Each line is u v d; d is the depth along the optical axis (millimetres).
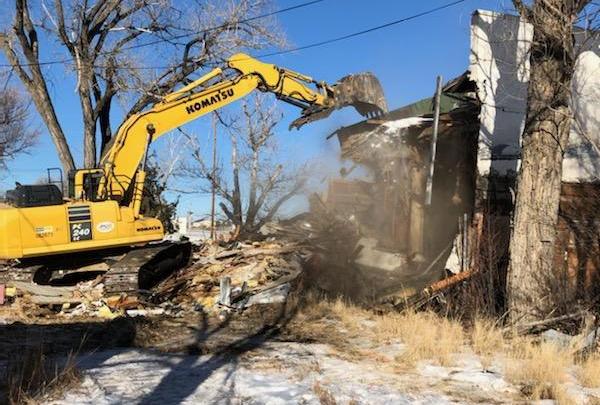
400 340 9047
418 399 6094
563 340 8359
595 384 6633
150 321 10430
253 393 6211
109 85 21203
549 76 9141
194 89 14281
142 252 12375
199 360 7766
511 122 12000
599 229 11008
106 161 13102
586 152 11195
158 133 13602
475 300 10336
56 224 11766
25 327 9844
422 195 14906
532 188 9328
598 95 11219
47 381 6324
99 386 6375
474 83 12500
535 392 6188
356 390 6379
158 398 6004
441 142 14156
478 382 6738
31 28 19594
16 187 12094
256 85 14805
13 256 11375
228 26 21188
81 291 11727
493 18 12031
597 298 9852
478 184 11922
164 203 22219
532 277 9266
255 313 11305
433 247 14406
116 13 21125
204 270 13711
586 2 8656
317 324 10391
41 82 19734
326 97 15078
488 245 11109
